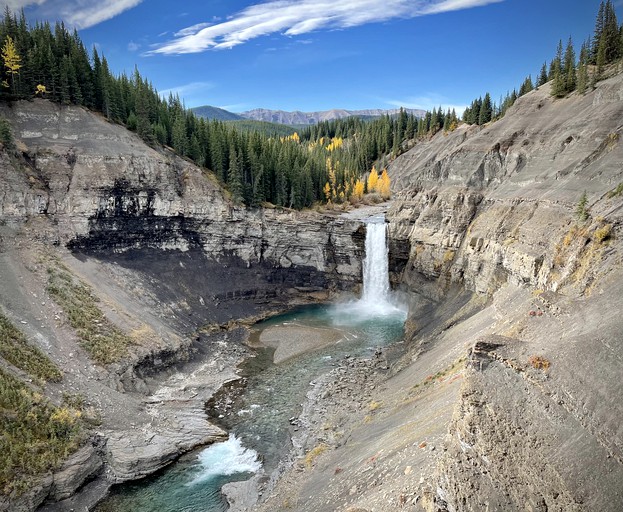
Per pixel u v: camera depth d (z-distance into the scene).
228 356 59.94
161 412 43.78
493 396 20.28
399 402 40.19
